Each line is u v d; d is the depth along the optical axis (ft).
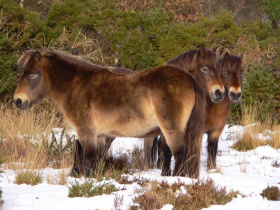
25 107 40.16
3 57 72.02
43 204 31.65
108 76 39.47
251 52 88.74
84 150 39.68
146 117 37.55
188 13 111.86
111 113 38.50
